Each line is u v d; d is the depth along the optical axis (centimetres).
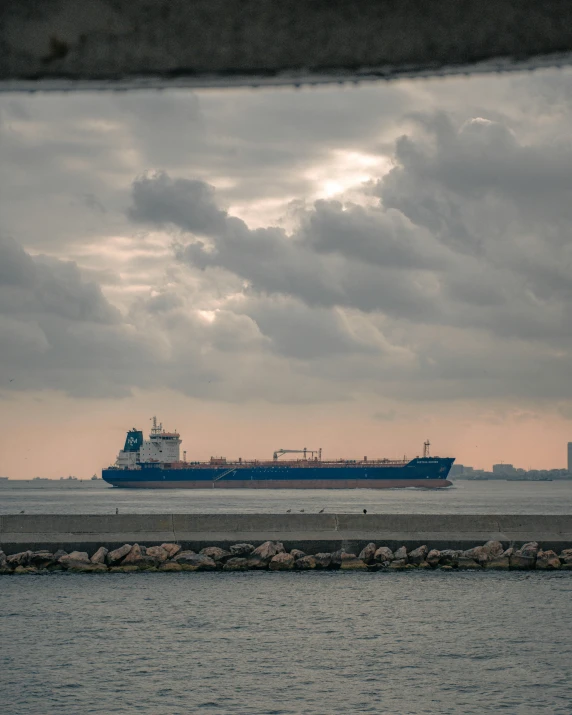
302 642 3688
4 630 3881
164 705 2817
